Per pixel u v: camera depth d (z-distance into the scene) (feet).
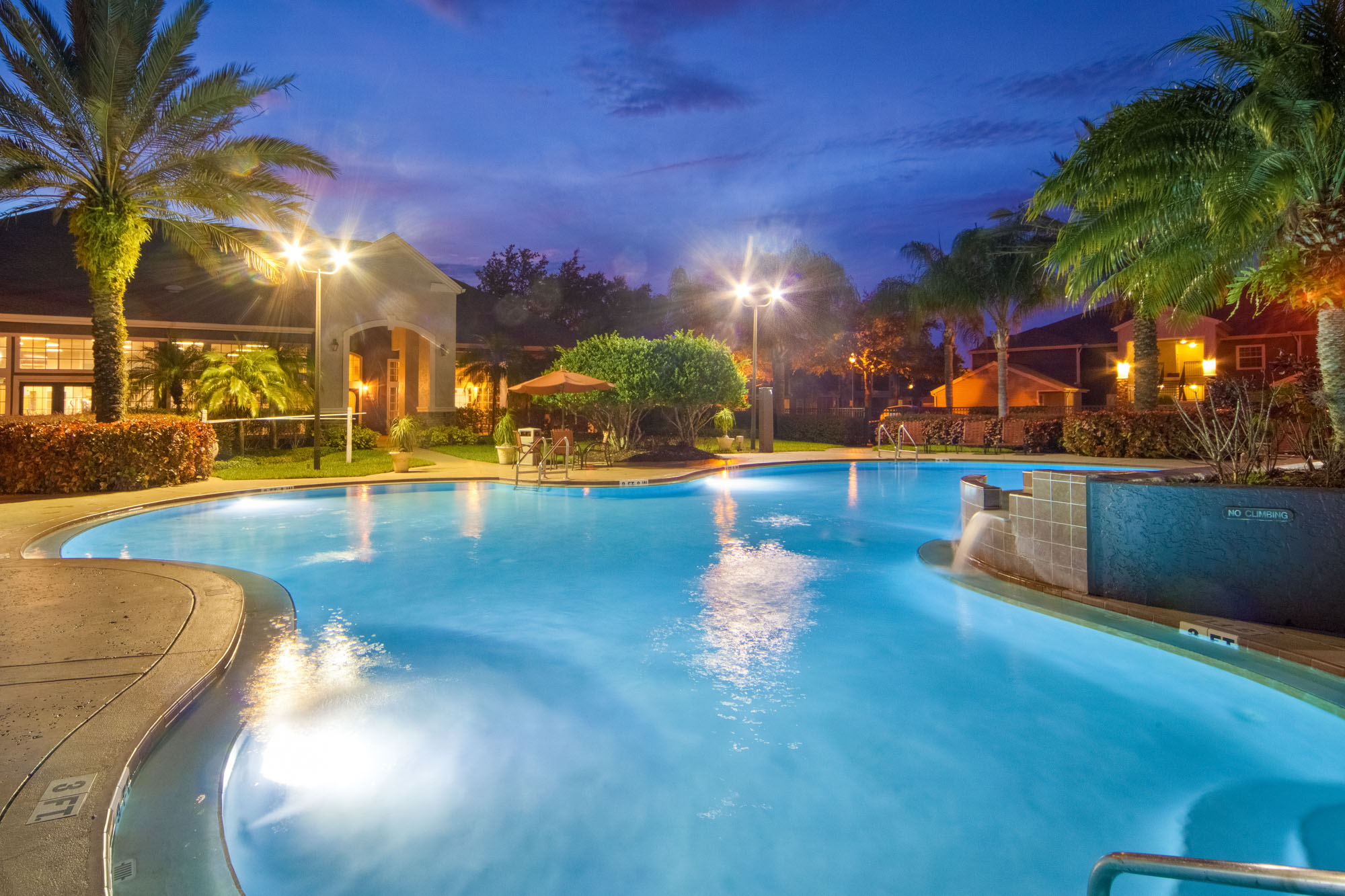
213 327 81.51
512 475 58.80
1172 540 19.52
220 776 11.04
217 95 49.34
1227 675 15.85
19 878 7.66
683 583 26.81
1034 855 10.93
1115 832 11.44
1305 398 33.22
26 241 84.64
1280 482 21.80
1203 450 24.68
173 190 51.90
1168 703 16.15
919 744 14.28
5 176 45.88
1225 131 26.27
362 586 26.27
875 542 35.09
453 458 78.18
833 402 203.72
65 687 13.33
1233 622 18.07
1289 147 24.91
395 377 105.09
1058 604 21.03
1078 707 15.94
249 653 16.98
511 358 103.50
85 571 22.98
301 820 11.33
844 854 10.83
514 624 21.83
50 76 45.93
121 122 47.44
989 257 102.37
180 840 9.22
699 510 45.34
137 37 47.47
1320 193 24.58
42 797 9.36
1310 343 105.40
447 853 10.61
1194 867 5.49
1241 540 18.49
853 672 17.98
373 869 10.15
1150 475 23.58
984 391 138.62
